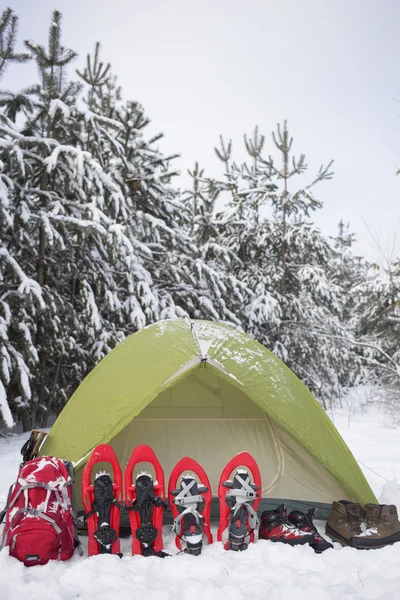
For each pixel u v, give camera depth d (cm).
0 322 568
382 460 495
